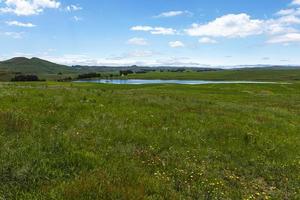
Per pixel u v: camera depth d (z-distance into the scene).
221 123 19.19
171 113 20.33
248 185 11.33
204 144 14.92
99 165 10.32
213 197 9.73
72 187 8.47
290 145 16.91
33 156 10.13
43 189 8.42
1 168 9.12
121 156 11.52
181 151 13.34
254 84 104.75
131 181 9.34
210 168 12.14
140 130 15.30
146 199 8.53
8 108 16.62
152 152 12.73
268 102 43.69
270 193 10.92
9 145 10.78
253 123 20.80
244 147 15.28
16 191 8.32
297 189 11.46
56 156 10.46
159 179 10.06
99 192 8.34
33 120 14.35
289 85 102.44
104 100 22.88
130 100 24.48
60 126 14.23
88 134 13.41
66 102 20.39
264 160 13.95
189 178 10.77
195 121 18.92
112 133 14.04
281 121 23.45
